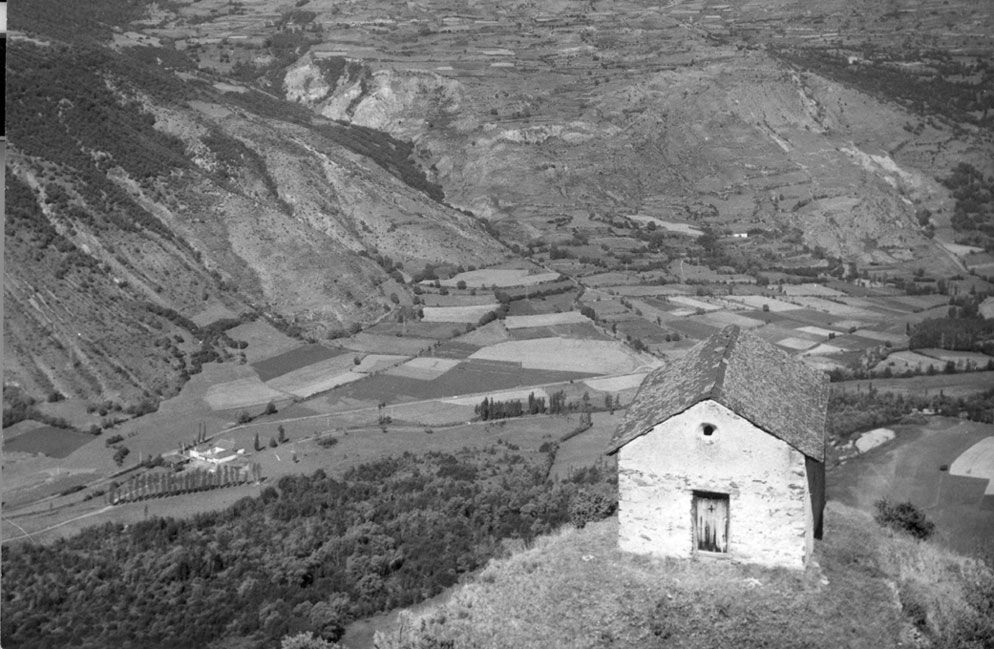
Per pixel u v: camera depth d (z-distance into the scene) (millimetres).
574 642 36719
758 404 39406
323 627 49562
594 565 40781
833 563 40094
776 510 38438
